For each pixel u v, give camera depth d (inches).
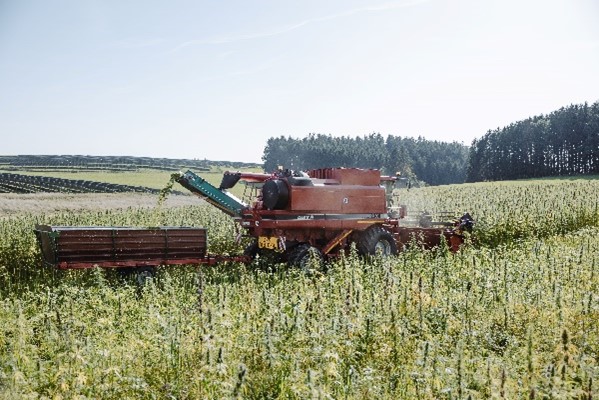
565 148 4815.5
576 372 240.1
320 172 671.1
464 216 743.1
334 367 229.9
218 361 221.8
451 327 312.2
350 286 342.3
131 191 2429.9
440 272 443.5
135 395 238.4
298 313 277.6
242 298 370.9
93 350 264.5
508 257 525.3
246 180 622.5
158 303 371.6
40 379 240.8
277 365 239.1
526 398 219.5
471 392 216.2
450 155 7258.9
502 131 5423.2
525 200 1064.8
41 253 527.8
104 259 490.6
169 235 522.6
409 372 247.8
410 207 1172.5
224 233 738.2
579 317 322.3
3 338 291.7
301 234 609.3
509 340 298.8
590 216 898.1
